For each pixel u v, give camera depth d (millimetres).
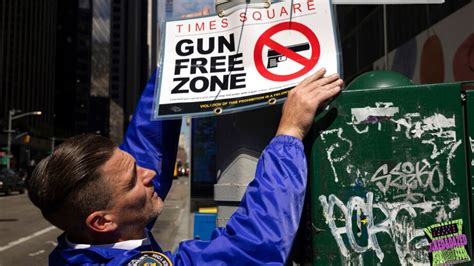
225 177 2002
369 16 10039
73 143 1372
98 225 1341
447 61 6523
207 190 4672
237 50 1886
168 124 2012
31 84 73500
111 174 1336
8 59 66312
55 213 1340
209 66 1896
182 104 1865
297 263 1803
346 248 1654
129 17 164875
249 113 1980
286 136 1530
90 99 101688
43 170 1334
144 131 1997
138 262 1339
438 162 1619
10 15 67875
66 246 1420
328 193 1683
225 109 1826
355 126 1685
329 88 1626
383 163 1656
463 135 1611
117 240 1398
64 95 94188
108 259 1343
